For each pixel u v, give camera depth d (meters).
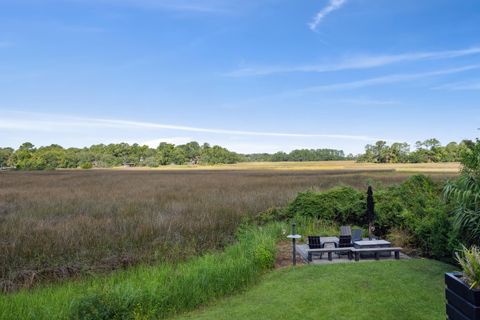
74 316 6.00
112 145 149.12
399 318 5.84
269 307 6.55
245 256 9.80
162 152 137.12
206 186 32.00
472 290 3.98
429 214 10.13
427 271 8.13
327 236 12.70
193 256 11.03
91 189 30.81
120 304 6.25
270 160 153.25
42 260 10.32
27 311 6.46
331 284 7.46
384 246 9.83
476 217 7.90
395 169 62.41
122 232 13.15
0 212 17.80
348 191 14.96
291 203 15.92
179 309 6.80
